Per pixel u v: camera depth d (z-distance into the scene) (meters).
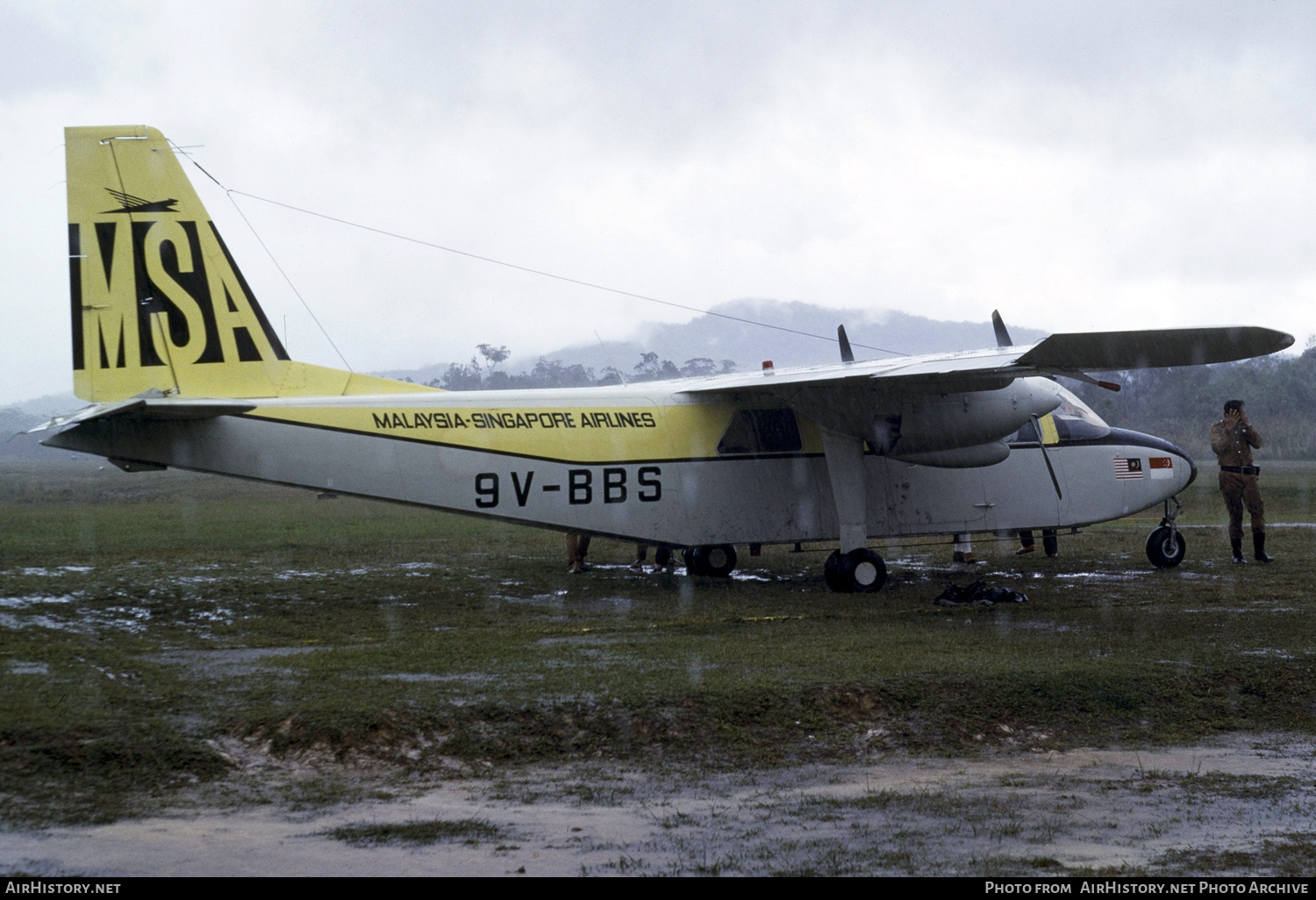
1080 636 9.84
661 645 9.47
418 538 20.80
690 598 13.05
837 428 13.79
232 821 5.33
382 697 7.27
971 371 11.27
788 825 5.41
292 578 14.64
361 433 12.54
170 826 5.22
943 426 13.81
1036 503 15.53
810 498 14.48
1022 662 8.50
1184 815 5.61
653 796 5.88
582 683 7.77
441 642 9.69
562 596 13.28
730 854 4.95
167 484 49.97
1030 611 11.55
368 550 18.48
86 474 69.56
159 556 17.20
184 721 6.68
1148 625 10.44
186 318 12.25
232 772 6.10
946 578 14.91
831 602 12.71
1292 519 23.70
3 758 5.96
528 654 8.98
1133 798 5.89
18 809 5.37
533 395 13.53
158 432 12.02
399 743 6.61
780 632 10.28
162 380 12.16
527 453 13.21
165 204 12.22
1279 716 7.56
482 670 8.27
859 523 13.88
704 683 7.75
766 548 19.08
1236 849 5.09
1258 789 6.05
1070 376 11.93
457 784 6.05
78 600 12.38
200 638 10.05
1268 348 10.20
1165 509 15.87
